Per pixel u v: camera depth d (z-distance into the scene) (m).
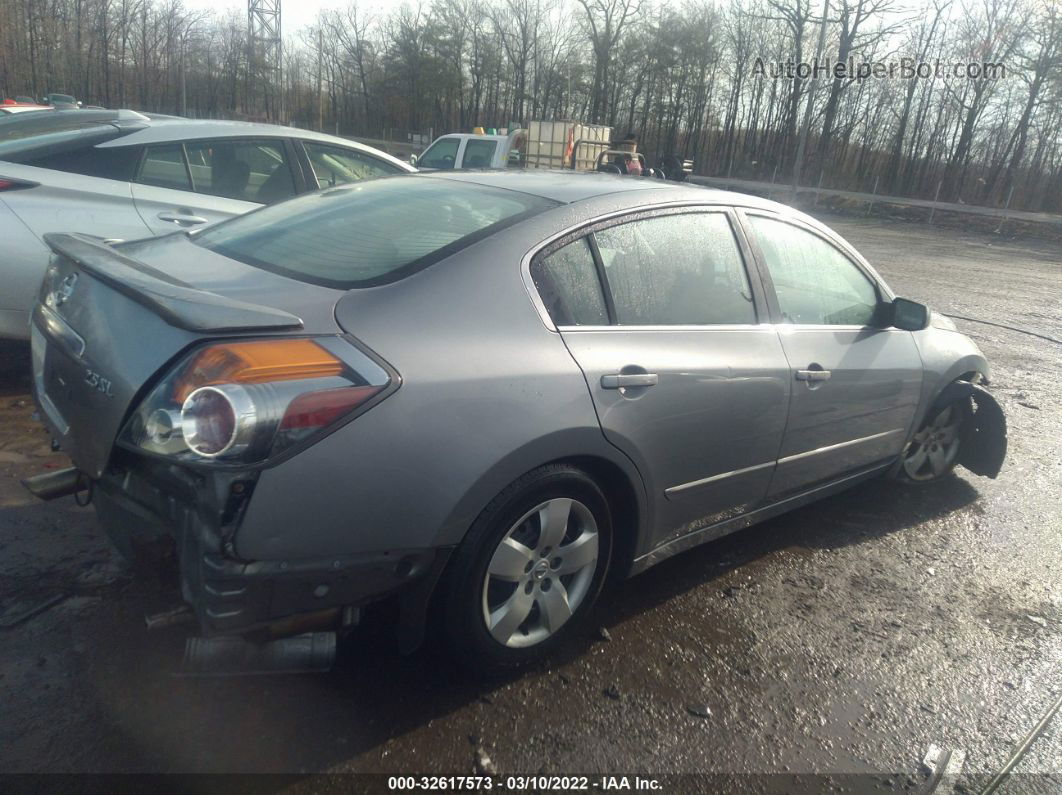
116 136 5.34
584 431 2.69
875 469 4.39
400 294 2.51
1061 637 3.44
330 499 2.19
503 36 54.31
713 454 3.25
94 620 2.92
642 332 3.01
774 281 3.64
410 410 2.31
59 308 2.71
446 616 2.57
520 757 2.50
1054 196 37.25
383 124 57.84
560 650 3.03
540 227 2.87
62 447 2.55
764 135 49.53
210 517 2.08
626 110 53.31
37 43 48.66
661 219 3.25
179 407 2.08
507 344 2.59
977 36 37.09
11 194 4.84
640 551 3.15
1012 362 8.42
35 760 2.31
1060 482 5.24
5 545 3.34
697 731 2.69
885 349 4.12
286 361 2.16
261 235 3.13
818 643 3.25
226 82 54.75
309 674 2.77
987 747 2.75
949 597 3.71
